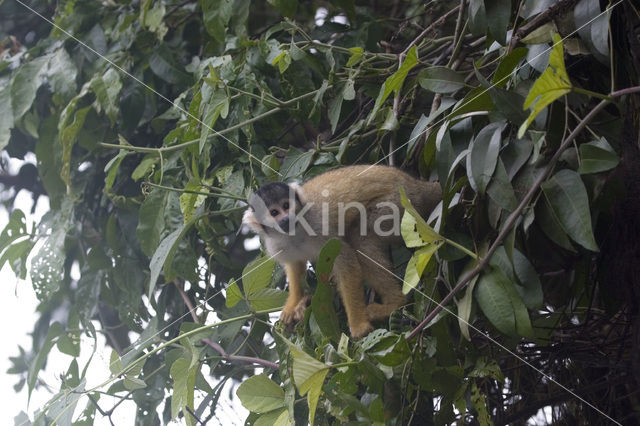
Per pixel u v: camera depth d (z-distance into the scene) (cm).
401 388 384
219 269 542
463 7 431
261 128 538
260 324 489
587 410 482
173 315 539
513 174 357
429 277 390
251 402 382
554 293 466
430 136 415
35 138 633
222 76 498
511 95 368
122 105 558
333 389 378
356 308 449
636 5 394
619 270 397
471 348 399
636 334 399
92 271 554
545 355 470
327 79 513
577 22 375
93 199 576
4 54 605
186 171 502
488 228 382
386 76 504
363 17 565
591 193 357
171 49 582
